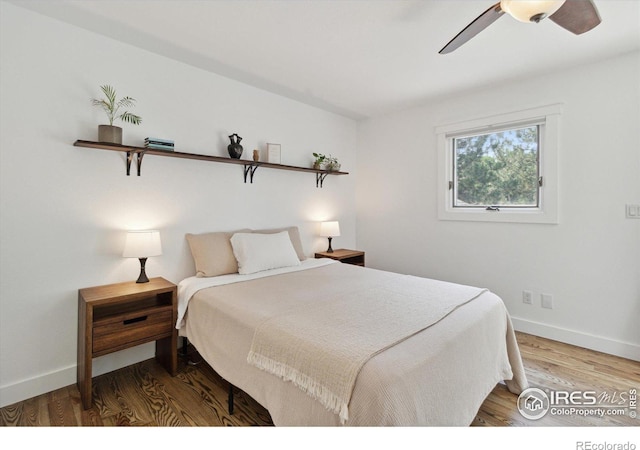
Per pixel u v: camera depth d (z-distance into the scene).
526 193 2.94
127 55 2.31
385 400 1.11
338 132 4.01
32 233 1.96
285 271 2.74
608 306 2.51
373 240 4.11
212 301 2.02
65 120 2.06
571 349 2.59
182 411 1.82
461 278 3.33
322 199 3.84
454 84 2.97
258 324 1.62
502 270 3.05
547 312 2.80
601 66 2.48
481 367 1.66
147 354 2.48
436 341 1.43
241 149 2.85
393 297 2.01
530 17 1.38
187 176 2.66
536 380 2.14
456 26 2.05
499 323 1.92
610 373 2.22
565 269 2.70
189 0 1.81
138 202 2.39
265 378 1.50
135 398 1.95
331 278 2.53
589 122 2.55
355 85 3.02
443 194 3.42
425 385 1.25
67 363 2.10
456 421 1.41
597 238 2.55
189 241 2.65
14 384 1.91
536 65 2.58
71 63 2.07
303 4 1.84
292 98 3.40
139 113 2.38
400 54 2.41
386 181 3.96
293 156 3.48
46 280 2.02
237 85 2.96
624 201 2.43
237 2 1.83
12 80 1.88
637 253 2.39
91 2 1.84
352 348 1.32
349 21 2.00
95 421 1.73
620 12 1.88
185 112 2.63
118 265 2.30
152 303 2.26
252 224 3.13
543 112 2.75
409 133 3.72
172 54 2.46
